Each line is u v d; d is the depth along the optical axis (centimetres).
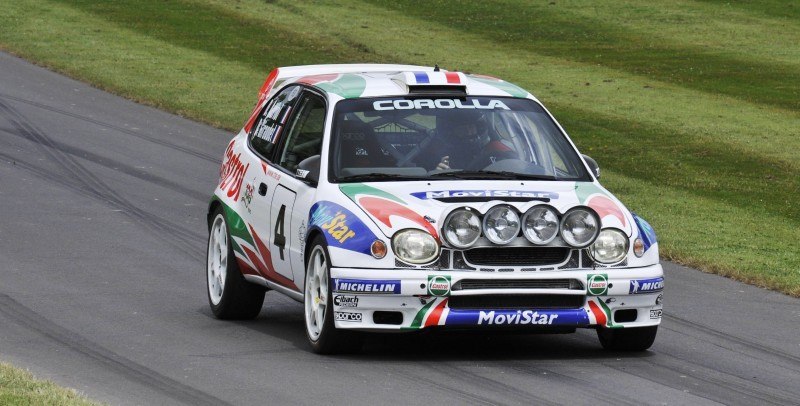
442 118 3372
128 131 7725
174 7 14238
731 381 2952
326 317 3039
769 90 10800
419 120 3359
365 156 3256
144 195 5903
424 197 3080
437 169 3244
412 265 2956
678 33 13912
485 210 2964
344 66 4078
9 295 3894
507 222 2959
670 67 11881
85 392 2722
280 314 3769
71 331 3412
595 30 14012
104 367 2983
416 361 3058
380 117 3353
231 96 9412
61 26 12619
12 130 7512
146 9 14012
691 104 9969
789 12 15400
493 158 3291
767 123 9231
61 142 7212
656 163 7612
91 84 9612
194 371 2941
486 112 3409
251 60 11400
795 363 3209
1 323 3488
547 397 2702
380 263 2959
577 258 3022
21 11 13400
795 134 8819
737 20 14800
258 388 2766
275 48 12156
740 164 7662
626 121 9131
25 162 6600
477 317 2944
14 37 11825
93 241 4875
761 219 5941
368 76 3619
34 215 5353
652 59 12319
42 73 9962
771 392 2855
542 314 2973
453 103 3422
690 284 4341
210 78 10275
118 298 3903
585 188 3234
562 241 3002
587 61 12125
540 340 3372
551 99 10006
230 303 3616
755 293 4212
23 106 8381
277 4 14925
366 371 2939
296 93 3653
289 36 12875
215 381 2836
